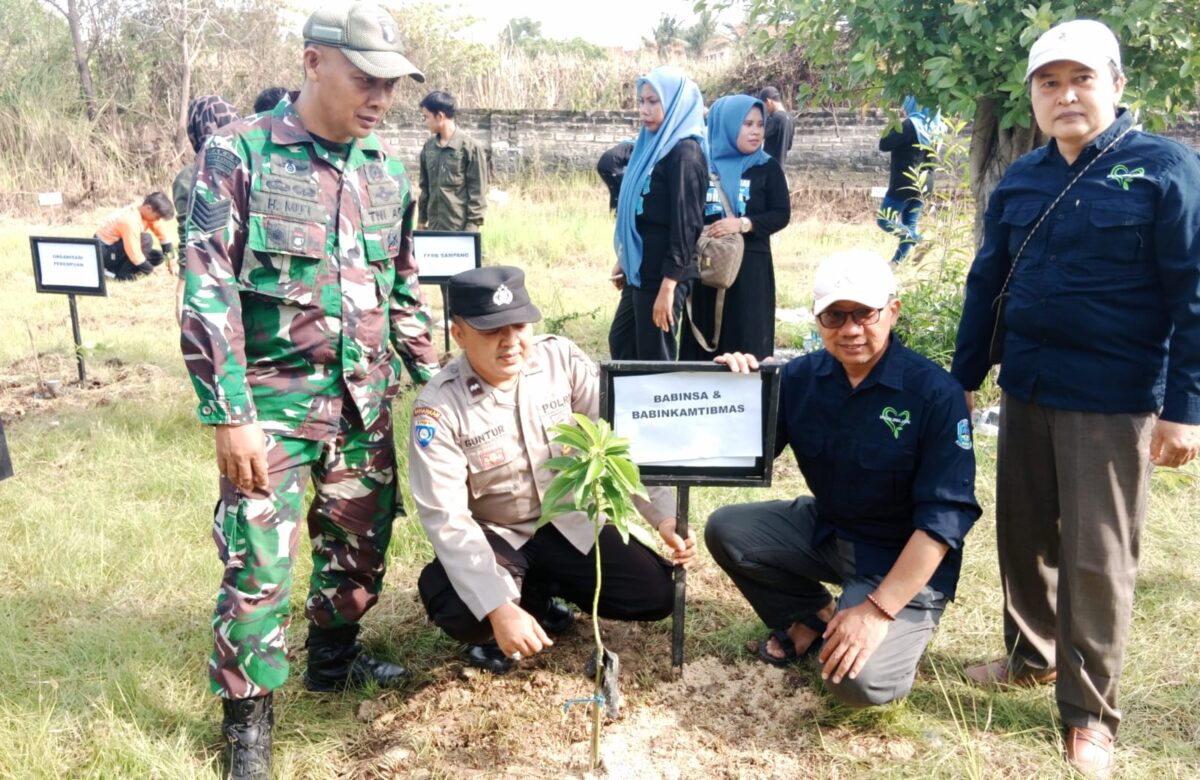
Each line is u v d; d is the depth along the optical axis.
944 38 5.18
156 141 17.94
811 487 3.11
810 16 5.75
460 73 20.02
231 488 2.67
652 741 2.90
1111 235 2.58
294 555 2.74
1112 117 2.65
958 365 3.10
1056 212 2.69
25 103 16.89
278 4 19.55
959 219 6.72
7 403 6.22
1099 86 2.57
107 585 3.89
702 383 2.89
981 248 3.00
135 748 2.76
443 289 6.95
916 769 2.74
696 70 18.61
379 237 2.81
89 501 4.52
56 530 4.19
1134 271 2.58
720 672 3.27
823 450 3.00
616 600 3.18
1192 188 2.50
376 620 3.61
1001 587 3.63
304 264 2.65
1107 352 2.63
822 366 3.00
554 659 3.35
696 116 4.95
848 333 2.78
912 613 2.91
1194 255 2.48
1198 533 4.09
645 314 5.12
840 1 5.53
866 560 3.02
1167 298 2.56
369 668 3.24
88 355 6.65
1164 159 2.53
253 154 2.60
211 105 4.07
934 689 3.14
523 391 2.98
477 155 8.96
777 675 3.25
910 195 9.15
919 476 2.88
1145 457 2.67
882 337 2.82
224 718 2.78
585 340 7.54
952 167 6.71
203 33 18.50
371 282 2.82
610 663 2.70
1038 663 3.09
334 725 3.00
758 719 3.02
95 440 5.36
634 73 19.45
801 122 16.20
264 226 2.59
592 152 16.89
